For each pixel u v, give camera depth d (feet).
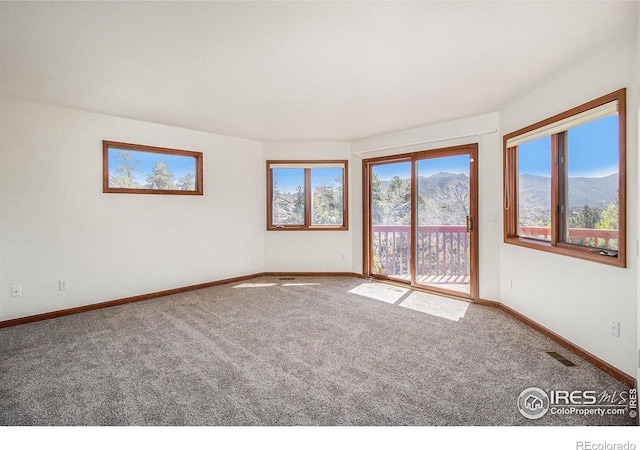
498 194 12.97
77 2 6.00
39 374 7.95
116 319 11.93
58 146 12.39
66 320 11.89
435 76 9.49
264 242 19.26
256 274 18.92
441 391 7.13
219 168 17.20
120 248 13.97
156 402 6.76
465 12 6.38
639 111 6.02
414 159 15.88
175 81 9.84
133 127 14.20
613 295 7.70
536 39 7.41
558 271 9.64
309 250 19.15
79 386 7.39
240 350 9.25
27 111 11.73
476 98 11.43
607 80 7.84
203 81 9.86
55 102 11.84
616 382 7.42
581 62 8.55
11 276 11.50
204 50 7.91
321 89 10.54
